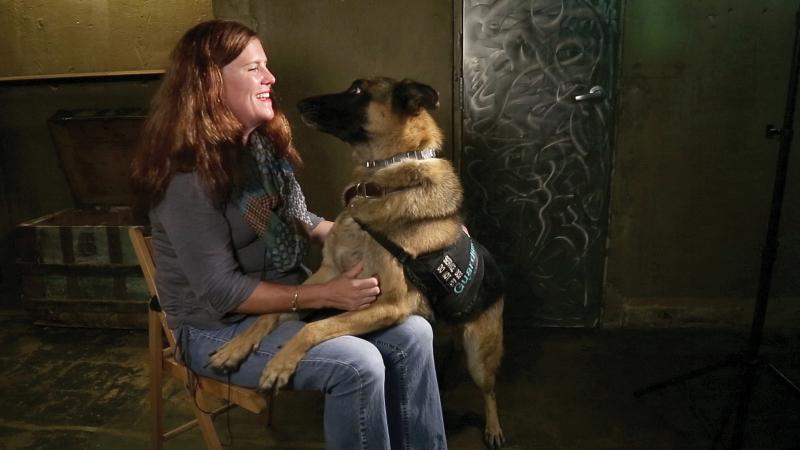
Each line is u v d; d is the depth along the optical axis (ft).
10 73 11.80
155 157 4.92
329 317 5.69
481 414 7.73
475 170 9.73
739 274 9.68
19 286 12.02
